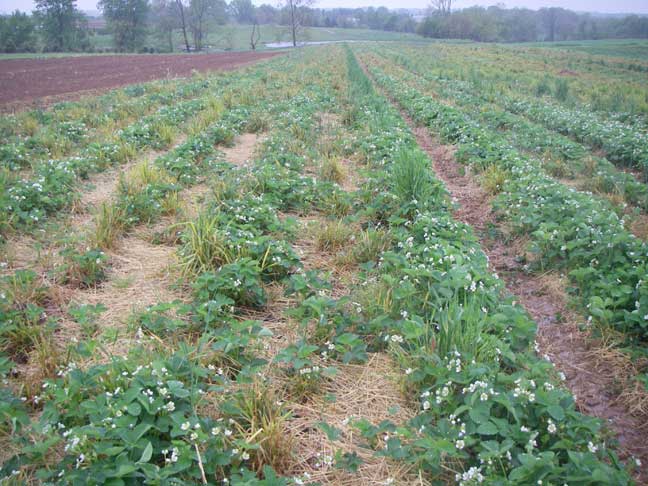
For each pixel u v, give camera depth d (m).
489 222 6.99
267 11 132.00
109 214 5.95
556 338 4.44
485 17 92.69
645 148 9.85
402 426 3.26
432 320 4.13
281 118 12.47
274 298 4.77
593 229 5.49
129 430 2.78
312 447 3.16
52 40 63.81
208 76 23.77
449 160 10.23
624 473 2.64
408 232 5.71
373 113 13.03
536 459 2.56
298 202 7.09
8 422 3.12
